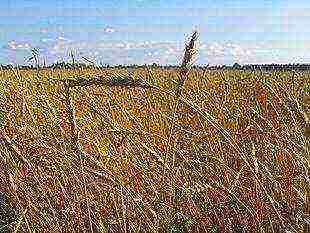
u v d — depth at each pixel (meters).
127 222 3.96
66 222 4.01
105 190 3.97
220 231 3.75
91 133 4.42
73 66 5.46
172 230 3.90
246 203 3.72
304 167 3.28
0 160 3.88
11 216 3.92
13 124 5.29
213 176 4.03
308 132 3.30
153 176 4.13
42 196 4.04
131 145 4.27
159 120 6.46
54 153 3.66
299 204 3.55
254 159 3.25
